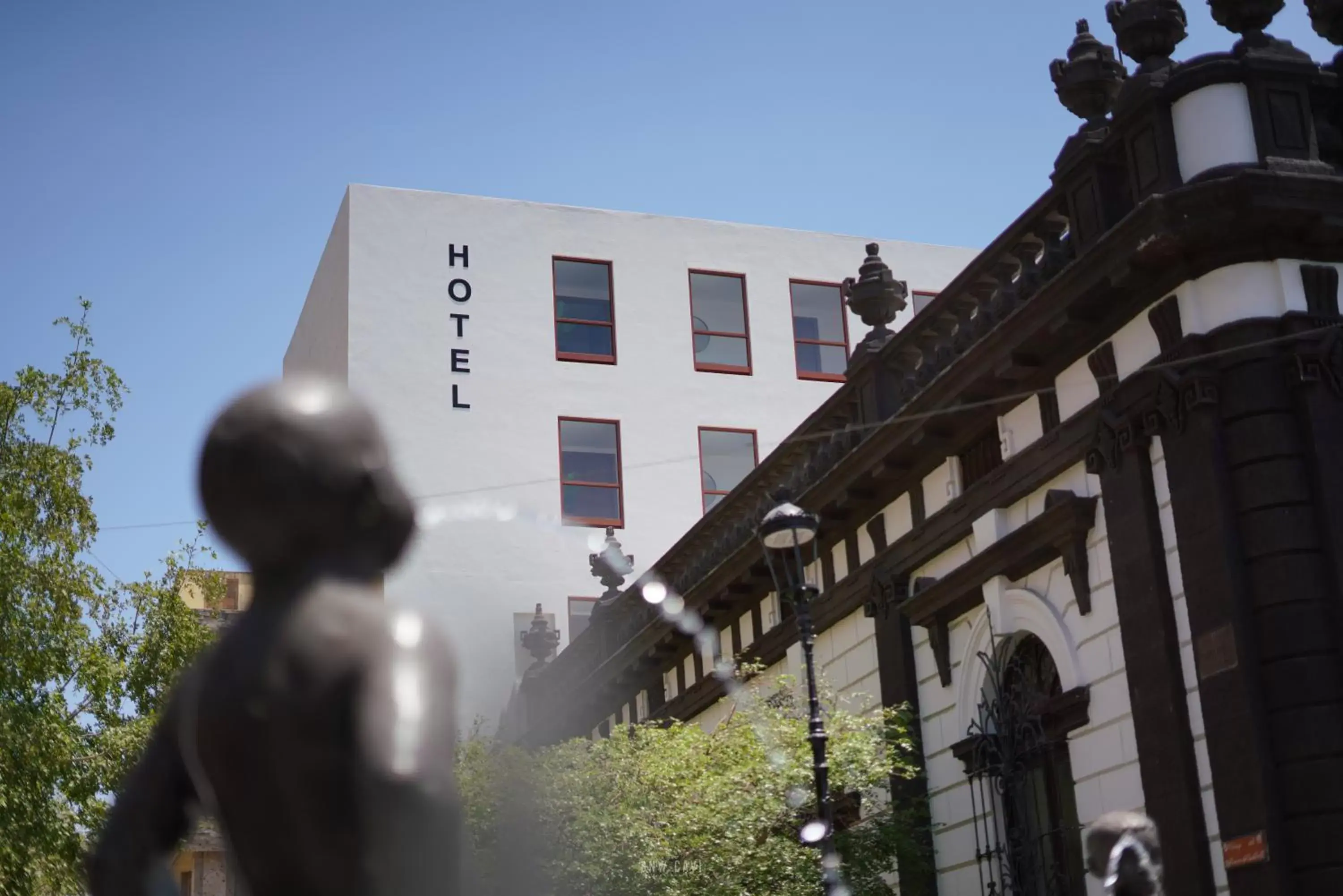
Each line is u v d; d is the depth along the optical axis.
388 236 32.81
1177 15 13.73
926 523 17.00
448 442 31.81
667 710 22.69
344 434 1.33
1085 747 14.16
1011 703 15.50
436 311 32.69
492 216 33.78
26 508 17.03
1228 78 12.93
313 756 1.16
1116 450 13.72
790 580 13.41
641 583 22.72
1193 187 12.57
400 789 1.13
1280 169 12.66
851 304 18.80
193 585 17.05
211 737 1.23
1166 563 13.20
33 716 15.91
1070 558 14.38
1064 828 14.17
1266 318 12.64
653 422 33.44
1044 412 15.12
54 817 15.62
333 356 33.38
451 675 1.24
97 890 1.33
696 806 15.07
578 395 33.09
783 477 20.69
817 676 18.62
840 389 18.88
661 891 14.30
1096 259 13.54
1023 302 15.04
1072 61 14.84
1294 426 12.52
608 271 34.31
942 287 36.81
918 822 16.66
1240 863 11.90
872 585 18.06
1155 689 13.02
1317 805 11.62
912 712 17.12
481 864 1.25
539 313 33.38
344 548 1.32
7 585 16.38
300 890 1.15
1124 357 13.86
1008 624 15.45
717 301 34.97
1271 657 12.09
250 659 1.23
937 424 16.53
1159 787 12.87
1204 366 12.79
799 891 14.83
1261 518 12.37
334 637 1.21
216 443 1.31
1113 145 13.91
